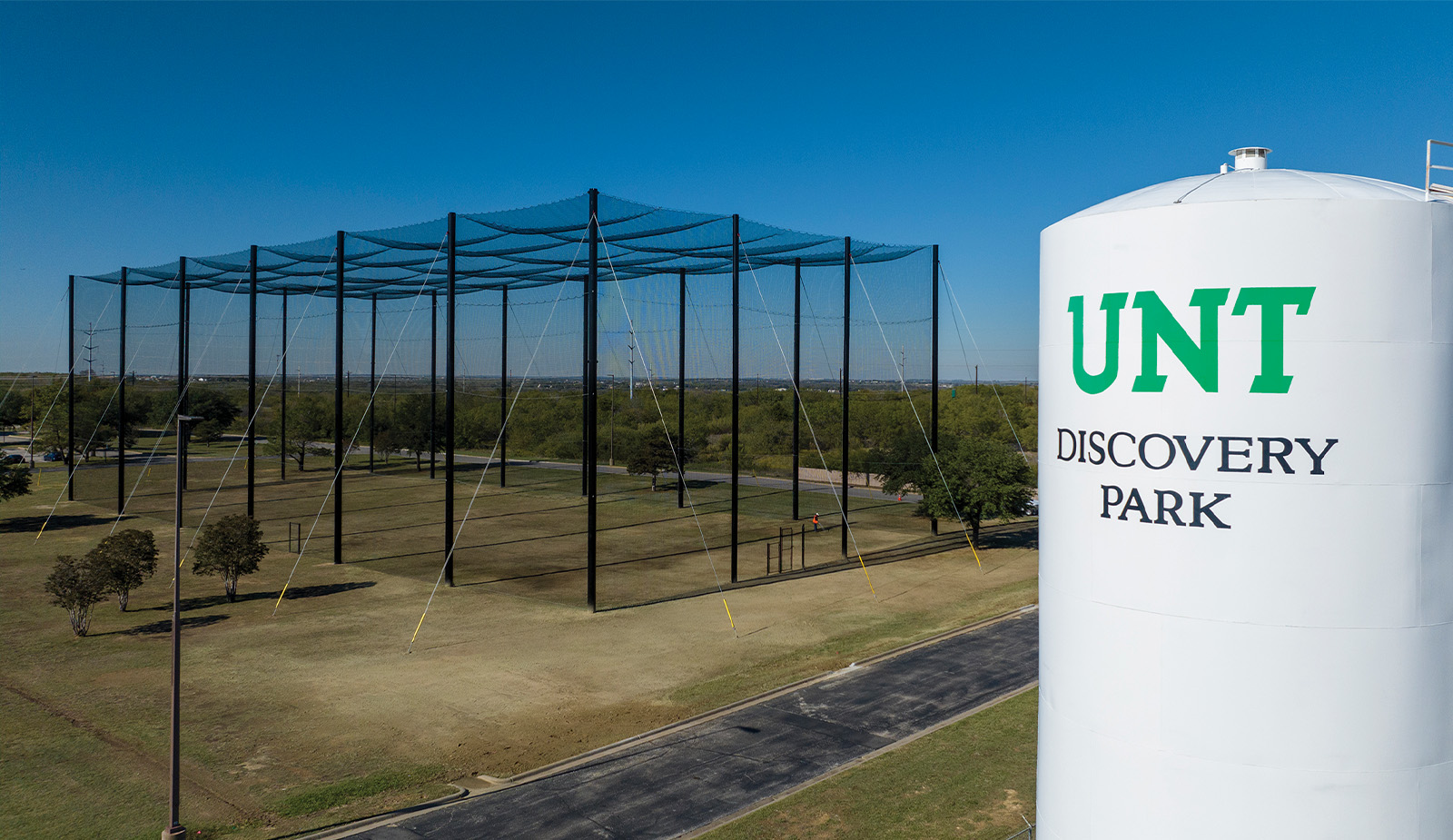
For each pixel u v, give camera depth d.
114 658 19.19
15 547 32.03
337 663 19.08
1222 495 6.49
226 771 13.89
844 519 30.59
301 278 41.09
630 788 13.56
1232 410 6.43
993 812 12.80
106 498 43.31
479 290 45.34
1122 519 6.95
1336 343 6.21
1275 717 6.43
